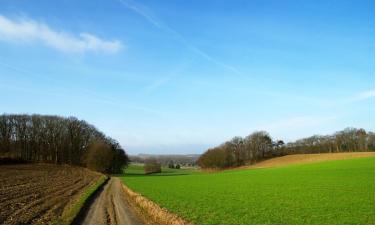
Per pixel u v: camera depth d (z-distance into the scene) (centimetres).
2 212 2792
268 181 6066
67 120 13775
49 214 2788
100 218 2767
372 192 3881
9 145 12962
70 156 13538
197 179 8025
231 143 15600
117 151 12900
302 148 15888
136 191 5038
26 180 6694
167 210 2980
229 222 2417
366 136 14162
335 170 7188
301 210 2864
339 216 2548
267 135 15988
